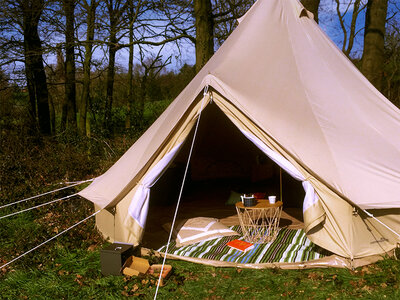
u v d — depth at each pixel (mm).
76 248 4594
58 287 3660
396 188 3660
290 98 4176
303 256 3979
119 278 3770
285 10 5121
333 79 4441
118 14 10758
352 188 3666
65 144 9570
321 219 3736
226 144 8359
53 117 12555
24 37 10320
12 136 9117
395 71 12094
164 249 4410
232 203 6305
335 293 3299
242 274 3754
